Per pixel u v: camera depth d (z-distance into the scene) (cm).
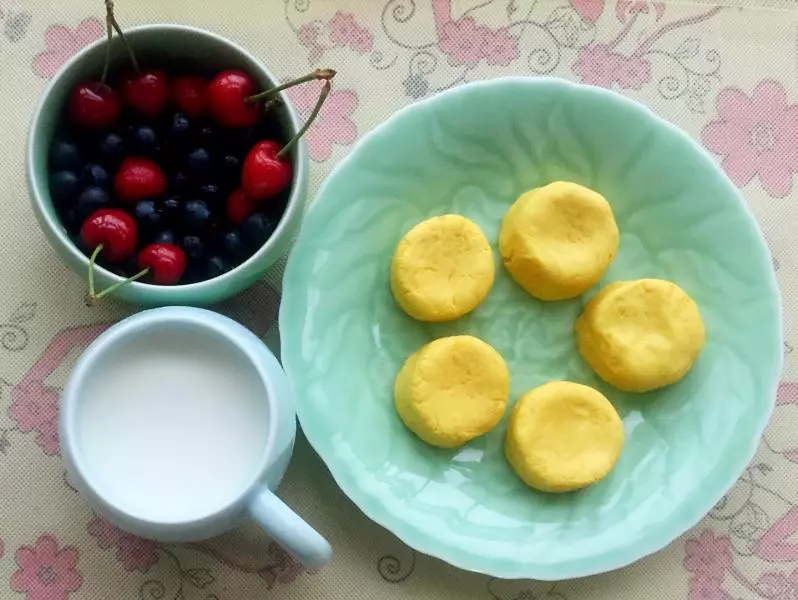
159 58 38
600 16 45
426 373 40
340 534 42
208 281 36
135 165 36
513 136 43
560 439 41
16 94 43
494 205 43
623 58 45
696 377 43
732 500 44
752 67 45
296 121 37
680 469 42
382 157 41
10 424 41
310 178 44
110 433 37
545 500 42
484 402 41
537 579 40
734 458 42
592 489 42
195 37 37
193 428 37
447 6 45
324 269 41
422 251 41
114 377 37
